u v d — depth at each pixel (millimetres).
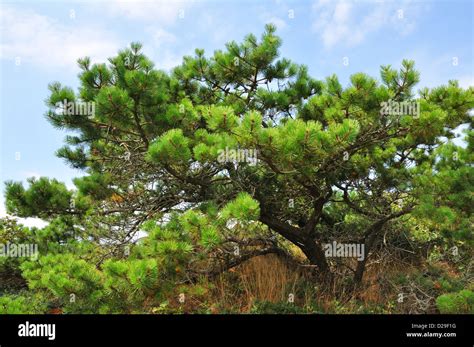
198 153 4961
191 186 6316
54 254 6875
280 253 7188
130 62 5566
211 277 6488
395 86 5832
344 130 4863
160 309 5770
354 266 7570
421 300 6086
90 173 7309
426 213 5926
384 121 5938
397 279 6695
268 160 5309
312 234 7223
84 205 6922
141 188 7023
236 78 7730
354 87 5555
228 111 4906
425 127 5531
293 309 5914
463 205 6086
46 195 6723
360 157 7074
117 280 4625
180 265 5023
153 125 5836
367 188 7289
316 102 6664
